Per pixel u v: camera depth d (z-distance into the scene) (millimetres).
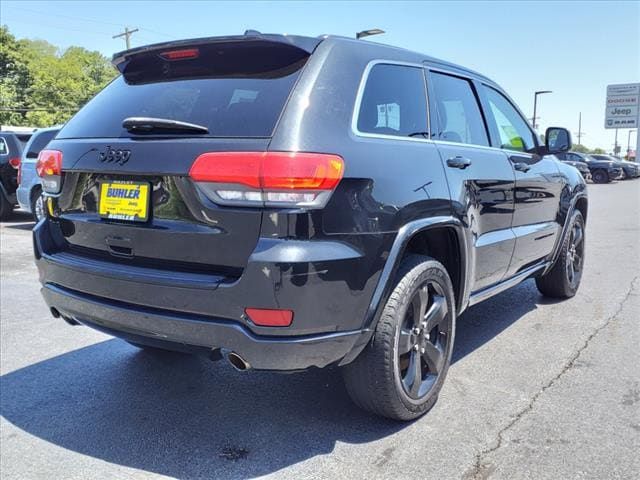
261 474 2715
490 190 3744
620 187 27188
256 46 2883
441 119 3506
